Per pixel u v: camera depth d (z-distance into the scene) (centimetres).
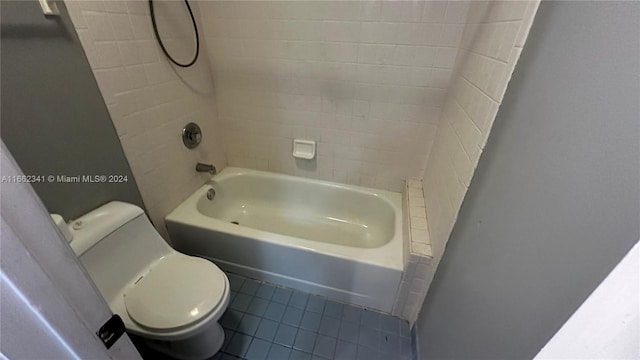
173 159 160
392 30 142
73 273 32
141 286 112
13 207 26
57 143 98
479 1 113
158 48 137
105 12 109
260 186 214
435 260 116
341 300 155
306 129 187
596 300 31
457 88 127
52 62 93
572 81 42
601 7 37
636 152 29
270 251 151
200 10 161
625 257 28
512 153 60
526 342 44
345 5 142
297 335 139
